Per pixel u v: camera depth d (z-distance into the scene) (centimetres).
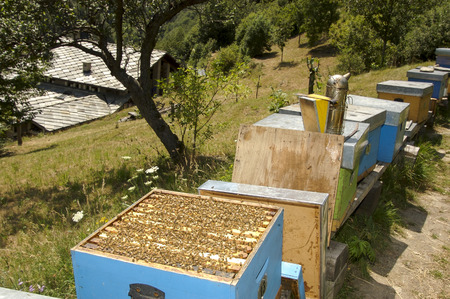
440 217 560
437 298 387
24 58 840
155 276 187
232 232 219
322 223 295
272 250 230
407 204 595
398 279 416
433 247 482
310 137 348
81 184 872
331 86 364
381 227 514
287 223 308
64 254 443
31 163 1273
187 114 805
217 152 877
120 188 784
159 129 877
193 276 178
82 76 3138
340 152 336
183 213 245
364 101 559
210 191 318
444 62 1052
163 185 663
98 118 2812
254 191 311
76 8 798
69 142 1816
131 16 828
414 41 2119
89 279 204
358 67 2442
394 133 511
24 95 1744
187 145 926
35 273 410
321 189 340
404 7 1898
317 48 4278
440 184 668
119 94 3173
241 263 189
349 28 2492
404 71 1451
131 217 241
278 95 1036
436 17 2112
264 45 4672
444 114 1029
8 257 506
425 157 738
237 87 835
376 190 512
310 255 307
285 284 278
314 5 4119
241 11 911
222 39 6344
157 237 215
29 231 629
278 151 359
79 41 832
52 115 2727
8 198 871
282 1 6362
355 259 435
